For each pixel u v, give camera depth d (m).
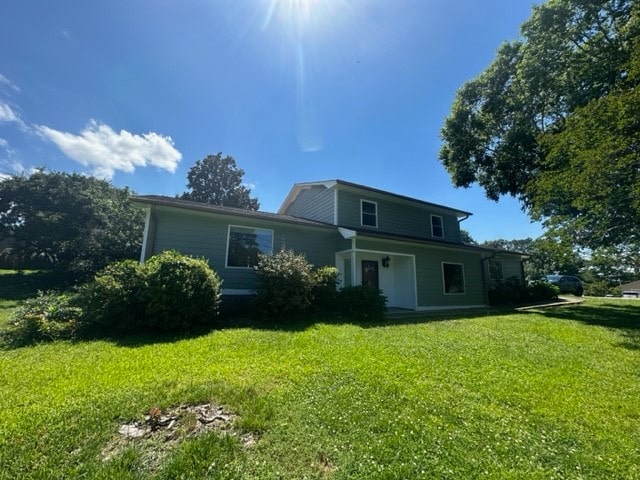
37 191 20.12
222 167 37.59
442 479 1.98
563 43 13.13
